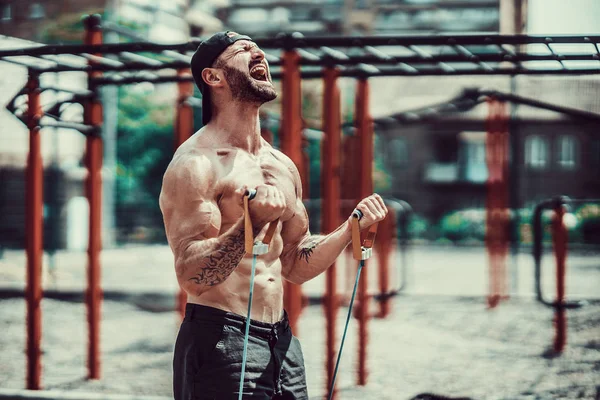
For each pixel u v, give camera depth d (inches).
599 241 1076.5
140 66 247.4
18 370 296.4
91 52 232.4
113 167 986.1
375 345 349.7
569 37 216.8
